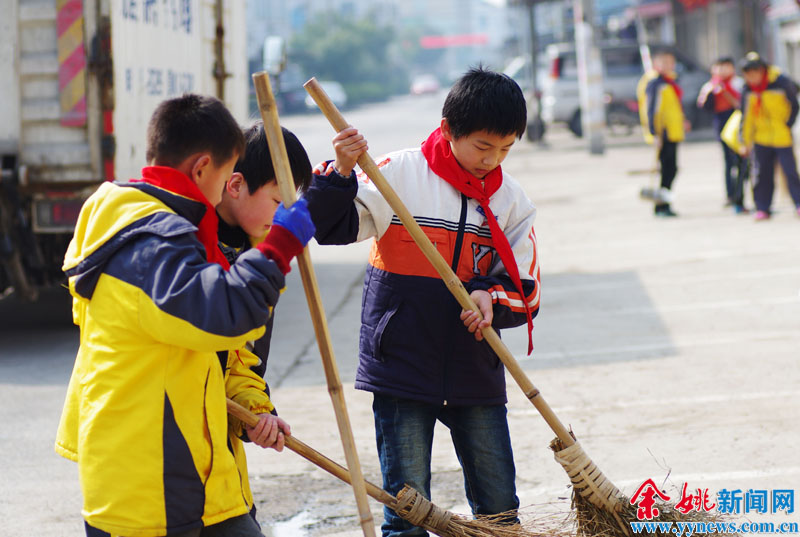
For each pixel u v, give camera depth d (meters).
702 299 9.88
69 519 5.45
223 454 3.14
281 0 112.50
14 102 9.18
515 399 7.18
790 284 10.15
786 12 32.97
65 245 10.23
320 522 5.32
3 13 9.10
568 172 23.47
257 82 3.19
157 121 3.12
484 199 3.94
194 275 2.90
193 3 11.10
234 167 3.39
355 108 72.56
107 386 3.01
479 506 4.12
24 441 6.75
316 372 8.21
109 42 9.07
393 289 3.94
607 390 7.26
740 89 15.48
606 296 10.35
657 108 15.16
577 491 3.99
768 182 14.05
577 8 27.05
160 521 3.00
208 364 3.12
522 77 39.62
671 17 43.19
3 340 9.84
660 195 15.23
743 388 7.10
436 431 6.73
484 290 3.88
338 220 3.82
